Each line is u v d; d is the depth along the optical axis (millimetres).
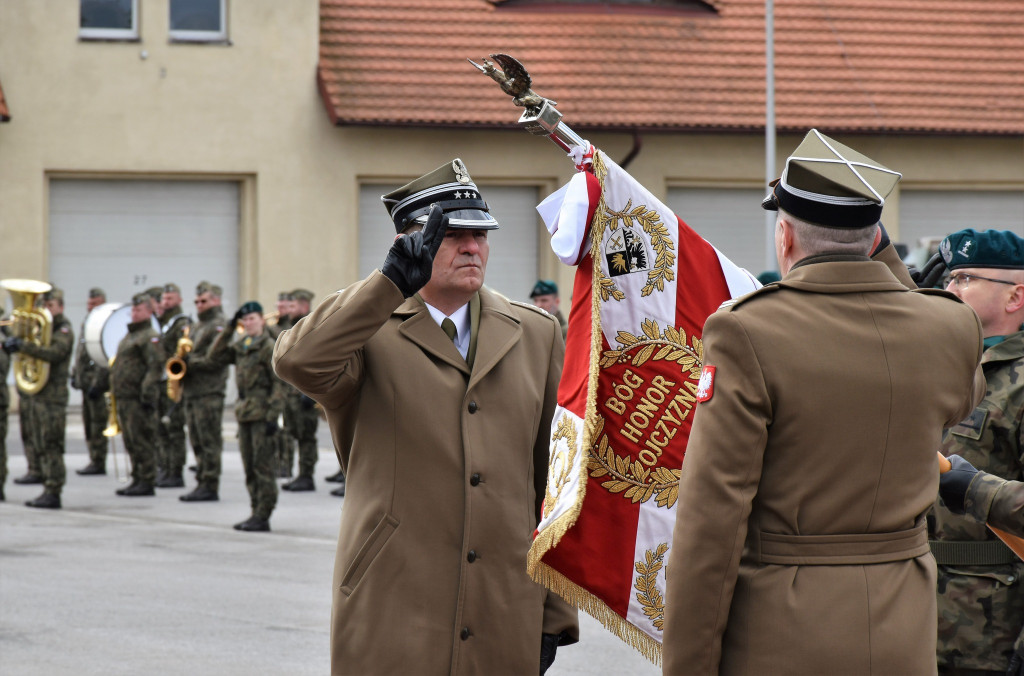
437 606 4684
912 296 3982
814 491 3748
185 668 8266
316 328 4469
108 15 26500
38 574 11508
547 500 4750
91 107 26297
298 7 27000
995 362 5090
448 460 4750
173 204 26984
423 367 4809
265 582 11227
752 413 3727
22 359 16141
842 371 3758
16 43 25891
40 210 26031
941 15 30344
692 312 4895
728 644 3799
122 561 12250
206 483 16891
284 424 17719
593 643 9297
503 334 4980
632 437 4801
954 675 5109
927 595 3840
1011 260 5180
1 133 25859
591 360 4676
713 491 3709
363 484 4793
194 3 26891
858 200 3883
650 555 4723
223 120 26812
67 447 23219
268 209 26984
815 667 3656
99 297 21297
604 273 4840
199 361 16625
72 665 8320
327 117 27141
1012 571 5055
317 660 8516
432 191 4867
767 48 26000
